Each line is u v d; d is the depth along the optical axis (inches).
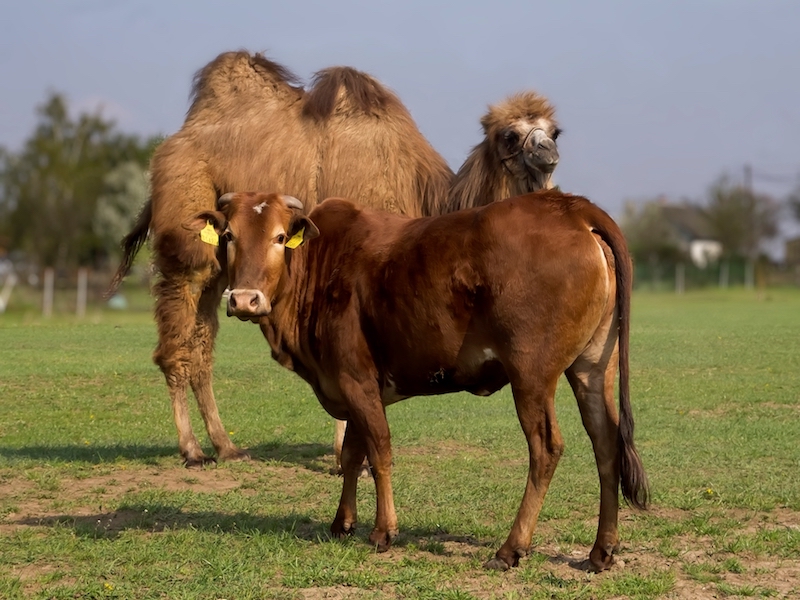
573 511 331.6
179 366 426.6
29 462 407.2
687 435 458.6
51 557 278.5
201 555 277.0
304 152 428.8
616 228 259.8
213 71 454.9
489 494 352.8
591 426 266.8
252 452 446.0
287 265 294.0
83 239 2479.1
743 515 322.0
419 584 250.1
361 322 281.4
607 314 261.6
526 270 256.7
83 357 731.4
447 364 272.2
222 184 441.7
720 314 1331.2
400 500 344.8
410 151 425.4
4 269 1920.5
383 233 287.6
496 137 410.3
